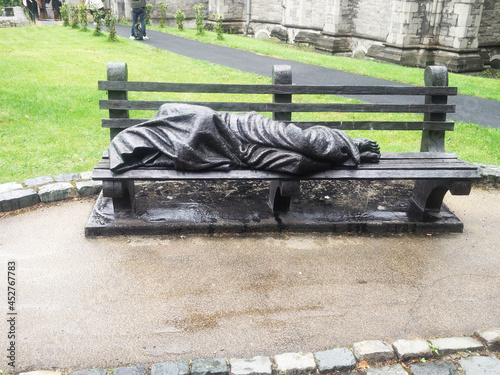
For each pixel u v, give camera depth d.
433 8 17.64
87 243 4.02
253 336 3.05
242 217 4.32
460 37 17.34
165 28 22.98
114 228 4.10
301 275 3.70
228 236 4.18
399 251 4.09
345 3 20.25
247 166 4.05
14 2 33.47
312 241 4.17
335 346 2.99
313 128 4.08
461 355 2.91
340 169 4.10
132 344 2.95
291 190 4.00
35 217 4.47
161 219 4.22
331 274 3.73
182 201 4.58
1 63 11.00
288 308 3.33
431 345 2.95
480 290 3.61
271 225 4.23
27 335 2.99
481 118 8.95
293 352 2.91
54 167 5.52
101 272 3.65
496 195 5.37
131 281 3.55
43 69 10.78
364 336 3.08
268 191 4.87
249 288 3.52
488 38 19.06
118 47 14.63
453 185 4.23
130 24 24.16
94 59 12.36
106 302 3.32
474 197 5.30
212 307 3.31
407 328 3.17
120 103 4.62
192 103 4.73
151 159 3.97
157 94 9.33
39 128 6.88
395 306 3.39
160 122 4.02
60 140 6.45
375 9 19.19
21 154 5.84
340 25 20.56
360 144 4.28
